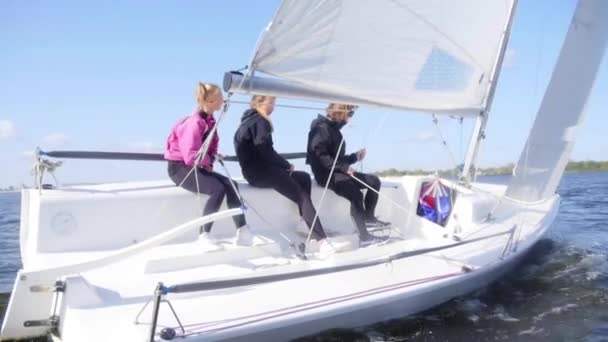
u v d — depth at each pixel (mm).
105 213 3391
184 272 2959
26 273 2521
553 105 4859
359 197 3869
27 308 2576
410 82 3199
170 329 2203
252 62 2574
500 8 3547
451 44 3350
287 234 3873
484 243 3734
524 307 3439
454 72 3557
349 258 3311
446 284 3082
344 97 2934
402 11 2938
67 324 2389
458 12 3252
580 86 4750
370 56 2924
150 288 2691
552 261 4641
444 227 4078
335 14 2652
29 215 3475
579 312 3348
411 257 3314
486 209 4199
